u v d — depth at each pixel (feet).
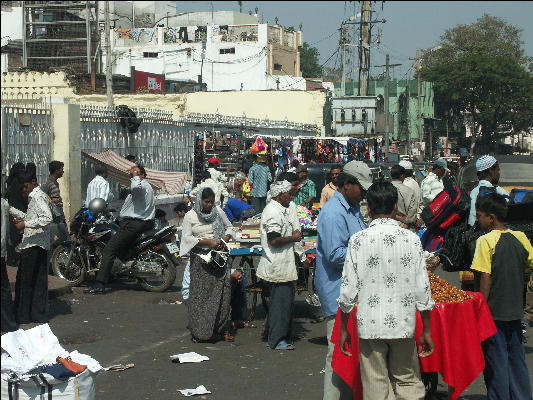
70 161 43.73
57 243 35.76
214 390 20.06
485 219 17.98
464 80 209.46
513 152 246.47
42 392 14.74
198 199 25.61
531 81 205.36
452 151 222.69
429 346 14.60
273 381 20.95
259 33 181.57
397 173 35.70
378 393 14.39
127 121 51.47
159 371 21.95
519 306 17.30
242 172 67.21
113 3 190.49
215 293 25.53
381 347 14.38
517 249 17.34
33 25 124.36
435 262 20.79
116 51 187.83
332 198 18.84
